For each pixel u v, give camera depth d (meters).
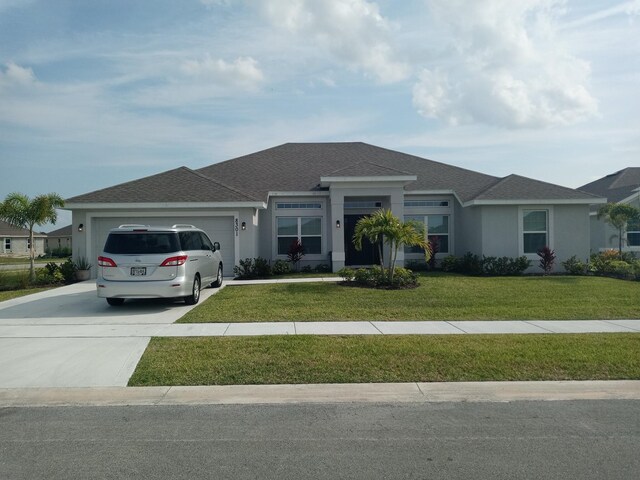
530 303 11.70
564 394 5.91
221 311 10.66
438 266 21.20
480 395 5.87
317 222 20.80
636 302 11.79
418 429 4.84
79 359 7.13
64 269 16.73
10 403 5.64
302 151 25.00
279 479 3.81
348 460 4.14
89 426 4.95
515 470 3.95
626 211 19.53
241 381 6.21
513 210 19.05
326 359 6.99
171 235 11.32
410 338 8.24
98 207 17.19
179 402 5.66
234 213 17.86
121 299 11.80
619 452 4.28
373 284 14.37
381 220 14.45
